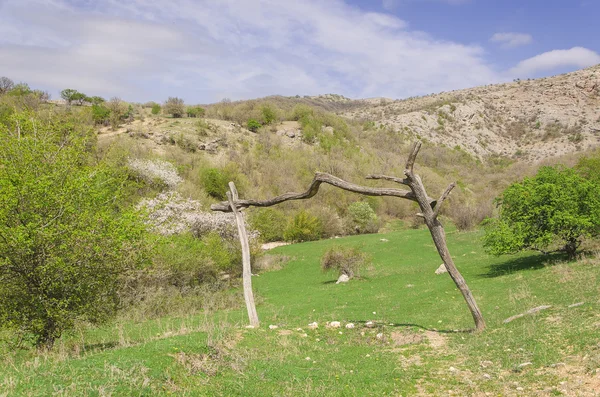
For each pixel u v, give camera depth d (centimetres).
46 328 1279
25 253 1184
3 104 5891
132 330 1728
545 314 1257
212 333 1109
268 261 4116
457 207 5234
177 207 3891
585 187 2214
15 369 813
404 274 3038
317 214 6038
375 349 1157
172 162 6325
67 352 1182
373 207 7250
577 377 768
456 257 3519
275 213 5809
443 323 1533
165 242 1452
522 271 2294
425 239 4628
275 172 7456
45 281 1212
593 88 14225
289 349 1111
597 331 964
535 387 766
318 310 2161
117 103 8200
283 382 839
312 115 10769
